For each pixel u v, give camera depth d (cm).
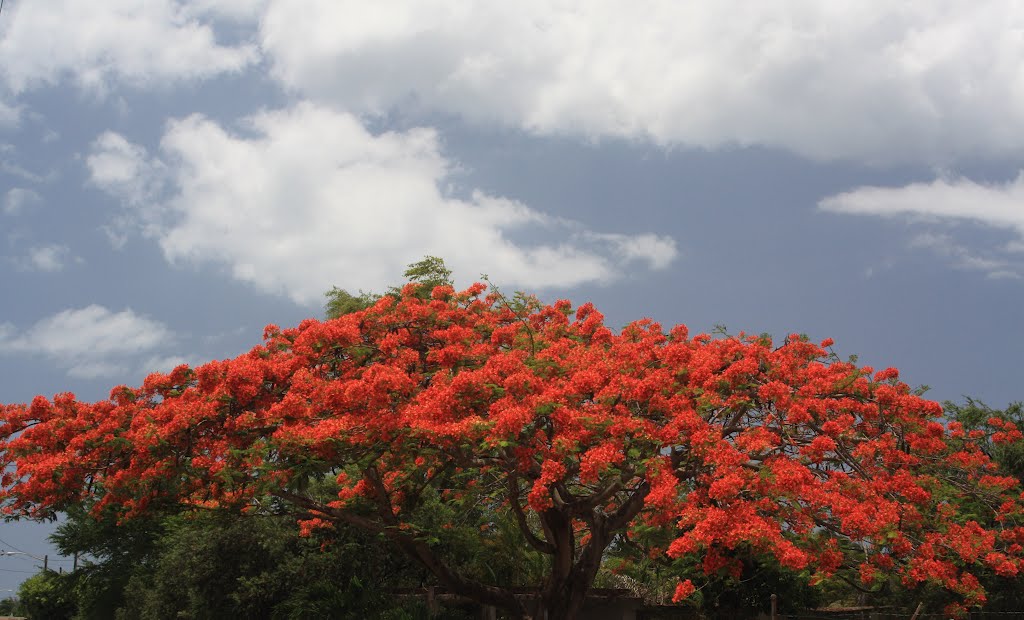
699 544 1378
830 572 1406
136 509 1557
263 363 1585
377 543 2052
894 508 1423
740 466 1410
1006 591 1798
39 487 1516
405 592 2064
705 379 1598
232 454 1442
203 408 1491
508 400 1446
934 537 1478
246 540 2120
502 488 1702
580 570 1692
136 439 1476
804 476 1397
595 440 1470
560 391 1522
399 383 1486
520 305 1919
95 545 2859
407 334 1744
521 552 2134
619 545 2139
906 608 1892
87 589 2908
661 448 1500
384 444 1470
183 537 2212
